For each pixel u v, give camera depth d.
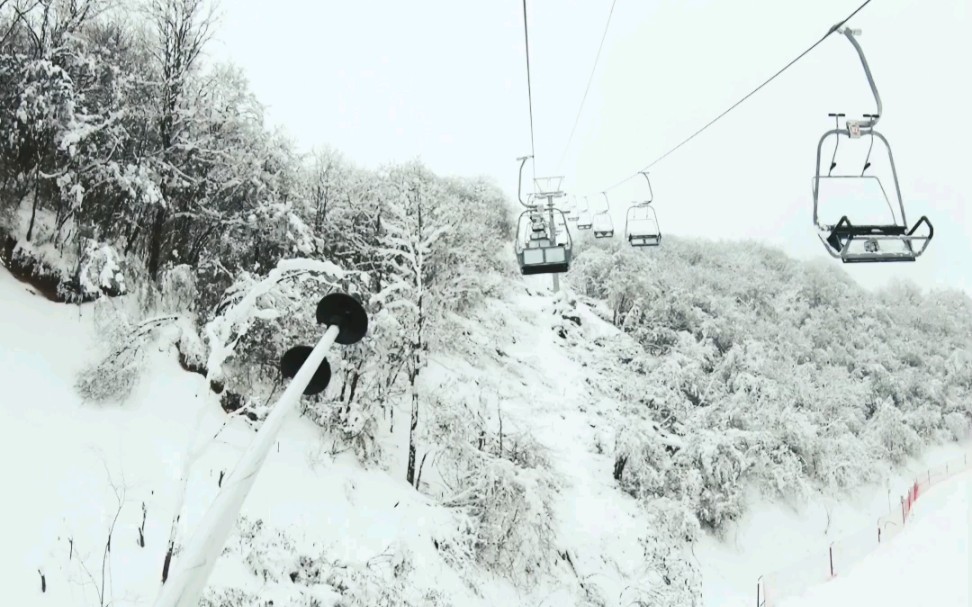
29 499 7.48
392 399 16.41
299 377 2.48
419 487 15.75
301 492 11.20
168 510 8.55
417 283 16.11
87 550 7.16
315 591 8.68
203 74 14.59
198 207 14.30
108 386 10.21
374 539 11.16
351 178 19.89
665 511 21.69
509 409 21.55
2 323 10.03
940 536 24.08
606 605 15.37
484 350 24.88
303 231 14.01
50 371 9.94
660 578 17.00
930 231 5.78
